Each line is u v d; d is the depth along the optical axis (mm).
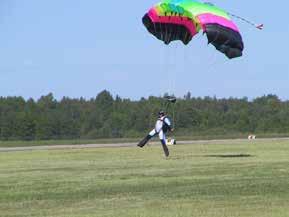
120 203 49719
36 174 73500
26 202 50688
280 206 47562
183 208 46938
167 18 94312
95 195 54312
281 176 67875
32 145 175750
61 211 46281
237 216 43562
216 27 89875
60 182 64250
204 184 61125
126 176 69312
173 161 91312
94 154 115812
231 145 151750
